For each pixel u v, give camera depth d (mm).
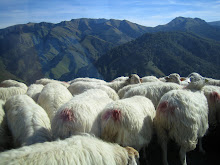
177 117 4871
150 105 5883
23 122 5070
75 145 3211
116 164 3486
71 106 4742
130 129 4672
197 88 6605
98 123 4934
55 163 2803
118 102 5066
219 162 5930
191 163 5910
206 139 7117
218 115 6898
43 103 6812
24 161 2719
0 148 5031
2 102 6883
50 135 4906
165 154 5324
